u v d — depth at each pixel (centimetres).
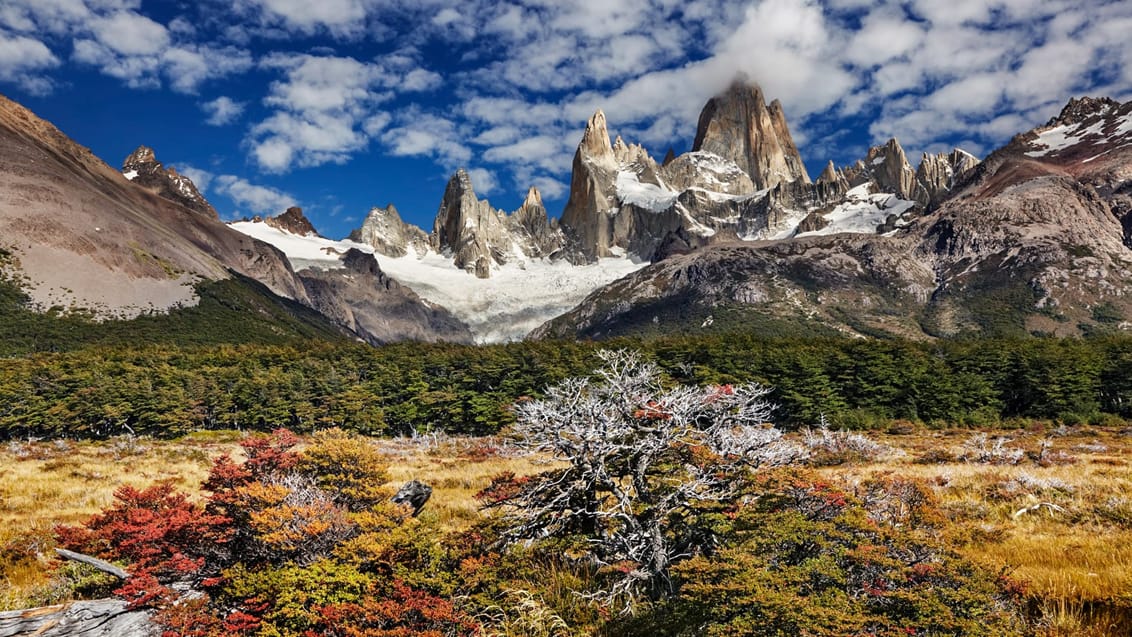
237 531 1080
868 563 755
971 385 8038
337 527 1076
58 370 9500
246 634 873
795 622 649
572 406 1230
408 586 986
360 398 9294
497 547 1180
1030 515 1731
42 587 1132
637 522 1120
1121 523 1549
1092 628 751
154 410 8556
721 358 9106
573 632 927
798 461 1202
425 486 1664
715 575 772
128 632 860
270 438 1420
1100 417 7256
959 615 688
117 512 1235
